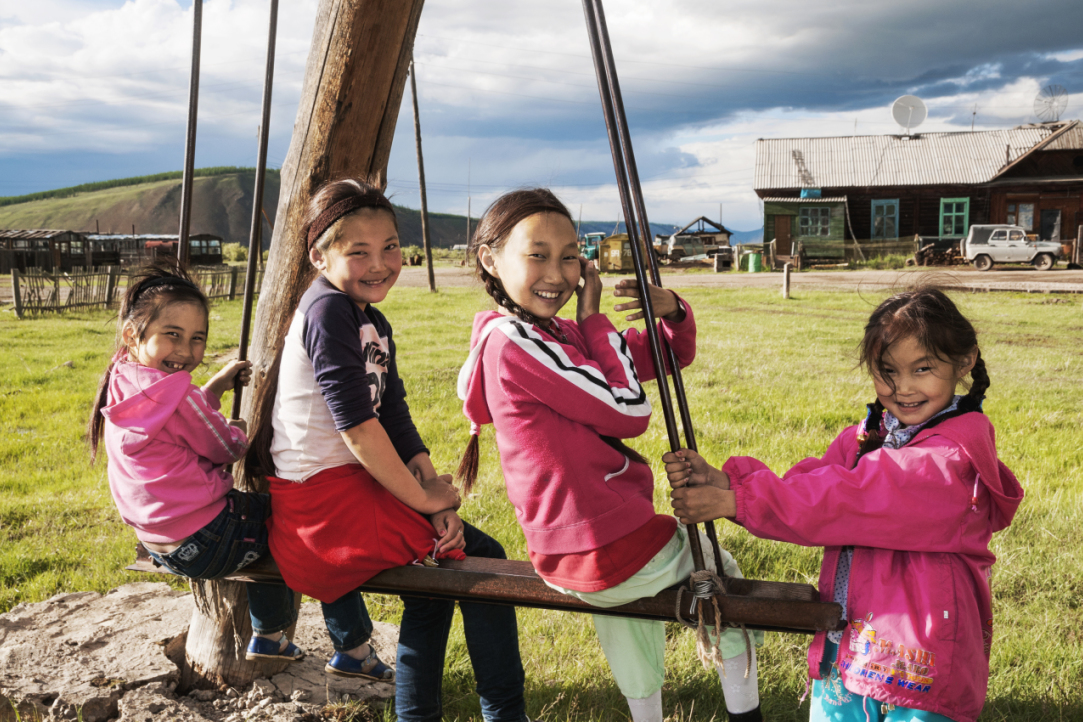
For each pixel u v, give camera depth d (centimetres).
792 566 403
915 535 174
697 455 190
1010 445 638
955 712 172
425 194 2292
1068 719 268
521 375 179
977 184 3195
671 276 2975
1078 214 3153
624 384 181
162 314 212
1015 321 1457
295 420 210
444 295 2178
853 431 215
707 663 199
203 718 263
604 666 310
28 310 1789
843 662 182
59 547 463
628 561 181
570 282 188
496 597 204
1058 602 354
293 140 249
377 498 211
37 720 262
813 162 3441
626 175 187
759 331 1377
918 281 201
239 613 276
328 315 201
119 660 289
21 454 680
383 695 279
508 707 230
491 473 572
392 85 246
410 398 855
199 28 236
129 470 208
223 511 216
